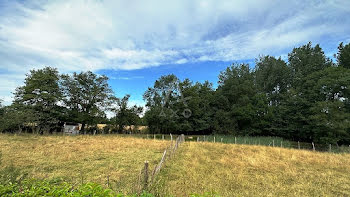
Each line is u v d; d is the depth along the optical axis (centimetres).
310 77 2834
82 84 3116
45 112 2638
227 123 3409
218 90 4128
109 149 1282
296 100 2803
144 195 399
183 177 717
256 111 3366
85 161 924
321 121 2298
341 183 730
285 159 1135
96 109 3036
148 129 3778
